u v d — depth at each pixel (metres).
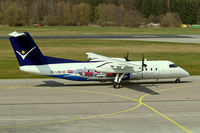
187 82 93.69
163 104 65.56
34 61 80.00
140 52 168.12
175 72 89.50
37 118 54.97
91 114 57.69
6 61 136.50
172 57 152.12
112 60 83.06
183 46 194.38
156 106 63.88
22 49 78.56
